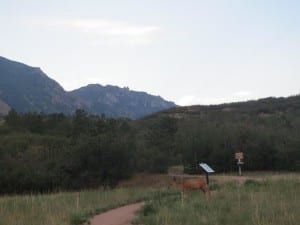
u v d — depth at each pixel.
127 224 16.31
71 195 25.61
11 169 38.62
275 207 15.46
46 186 38.16
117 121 52.56
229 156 50.06
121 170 40.09
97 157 39.69
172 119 69.25
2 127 60.66
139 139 53.66
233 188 24.14
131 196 25.12
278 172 46.75
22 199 23.05
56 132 59.88
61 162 39.84
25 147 46.56
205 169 26.25
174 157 53.41
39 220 16.52
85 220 16.89
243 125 55.00
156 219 15.41
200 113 111.81
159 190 27.17
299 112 94.06
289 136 51.12
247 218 14.23
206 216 15.17
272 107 103.62
